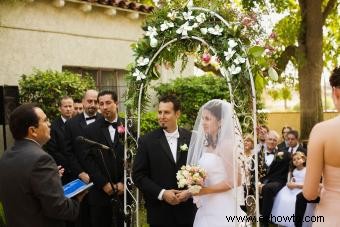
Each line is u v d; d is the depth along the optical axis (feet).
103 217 16.43
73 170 17.67
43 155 9.84
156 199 13.92
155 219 13.94
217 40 13.66
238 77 13.14
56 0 28.60
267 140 24.75
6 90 22.49
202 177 12.49
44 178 9.65
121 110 33.12
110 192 16.15
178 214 13.89
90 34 31.17
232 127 12.79
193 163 13.25
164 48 15.16
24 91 24.97
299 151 23.72
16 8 27.17
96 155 16.48
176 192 13.46
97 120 17.03
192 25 14.14
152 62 15.40
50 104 24.77
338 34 48.98
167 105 14.16
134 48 15.75
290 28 44.91
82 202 18.04
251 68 13.07
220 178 12.69
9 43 26.89
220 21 13.94
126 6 31.91
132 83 15.78
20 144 10.13
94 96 18.66
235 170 12.62
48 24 28.78
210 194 12.82
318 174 9.14
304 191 9.37
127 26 33.65
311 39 41.81
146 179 13.88
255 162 12.98
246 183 13.12
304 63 41.96
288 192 22.25
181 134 14.47
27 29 27.73
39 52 28.32
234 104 13.17
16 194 9.74
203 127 13.07
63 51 29.60
